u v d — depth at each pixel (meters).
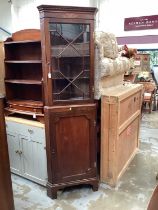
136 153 3.34
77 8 1.98
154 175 2.76
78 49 2.13
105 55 2.49
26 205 2.23
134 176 2.74
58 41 2.07
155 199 1.09
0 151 1.66
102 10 6.37
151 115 5.39
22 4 6.74
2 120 1.67
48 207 2.21
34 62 2.25
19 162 2.63
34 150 2.46
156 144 3.68
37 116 2.37
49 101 2.13
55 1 5.59
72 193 2.41
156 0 5.81
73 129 2.24
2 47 2.53
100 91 2.35
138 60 5.63
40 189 2.49
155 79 6.24
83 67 2.18
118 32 6.37
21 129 2.49
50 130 2.18
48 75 2.07
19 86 2.66
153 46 6.10
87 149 2.34
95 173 2.42
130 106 2.80
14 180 2.65
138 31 6.16
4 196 1.72
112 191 2.45
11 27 6.94
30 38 2.38
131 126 2.97
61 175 2.31
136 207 2.20
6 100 2.59
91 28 2.08
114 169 2.48
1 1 6.76
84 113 2.23
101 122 2.43
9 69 2.56
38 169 2.50
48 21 1.95
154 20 5.92
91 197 2.35
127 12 6.17
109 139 2.43
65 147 2.26
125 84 3.12
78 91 2.23
